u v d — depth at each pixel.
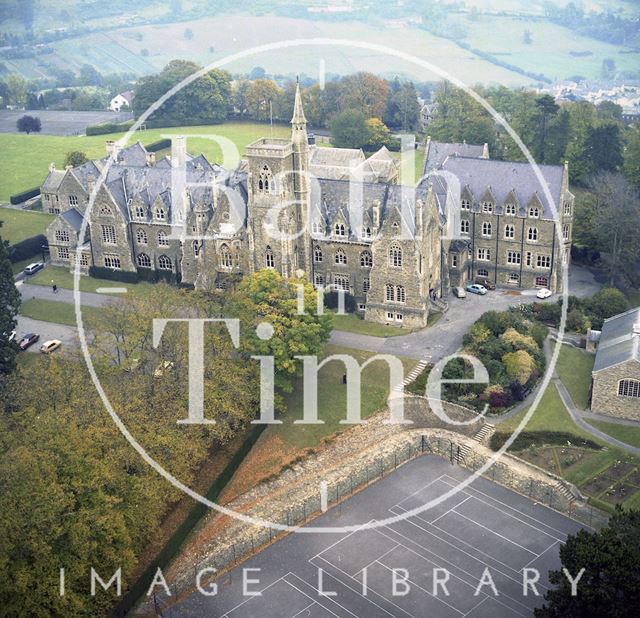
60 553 110.69
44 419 118.88
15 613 106.62
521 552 126.69
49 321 190.38
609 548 107.38
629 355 151.38
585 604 105.00
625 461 143.75
